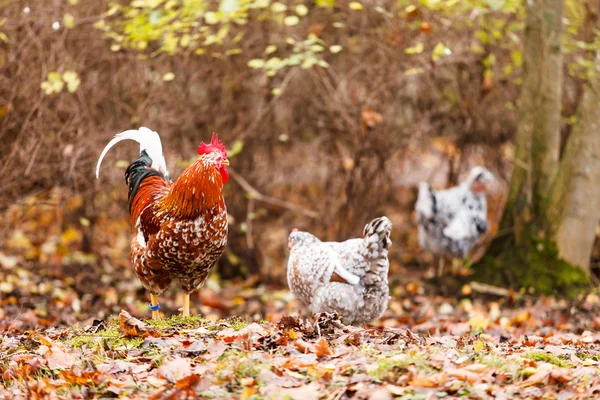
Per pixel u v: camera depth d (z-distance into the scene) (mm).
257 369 4676
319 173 12484
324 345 5125
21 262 11477
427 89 11898
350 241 6535
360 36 11492
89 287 10852
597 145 10414
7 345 6012
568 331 8195
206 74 11508
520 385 4598
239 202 12266
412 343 5527
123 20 10852
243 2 9195
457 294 10695
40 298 9867
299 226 12539
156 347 5445
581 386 4578
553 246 10617
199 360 5027
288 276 6918
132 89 11172
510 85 11977
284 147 12195
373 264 6270
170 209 6348
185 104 11391
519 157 10781
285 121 12086
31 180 10414
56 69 10328
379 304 6398
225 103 11695
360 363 4758
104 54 10867
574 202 10523
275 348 5285
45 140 10328
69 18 9273
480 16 11125
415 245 12844
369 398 4191
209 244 6383
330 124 11859
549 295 10336
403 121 11969
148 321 6496
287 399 4219
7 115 10109
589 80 10359
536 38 10430
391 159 12000
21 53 10172
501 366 4859
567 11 11539
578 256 10609
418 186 12750
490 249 11016
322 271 6434
